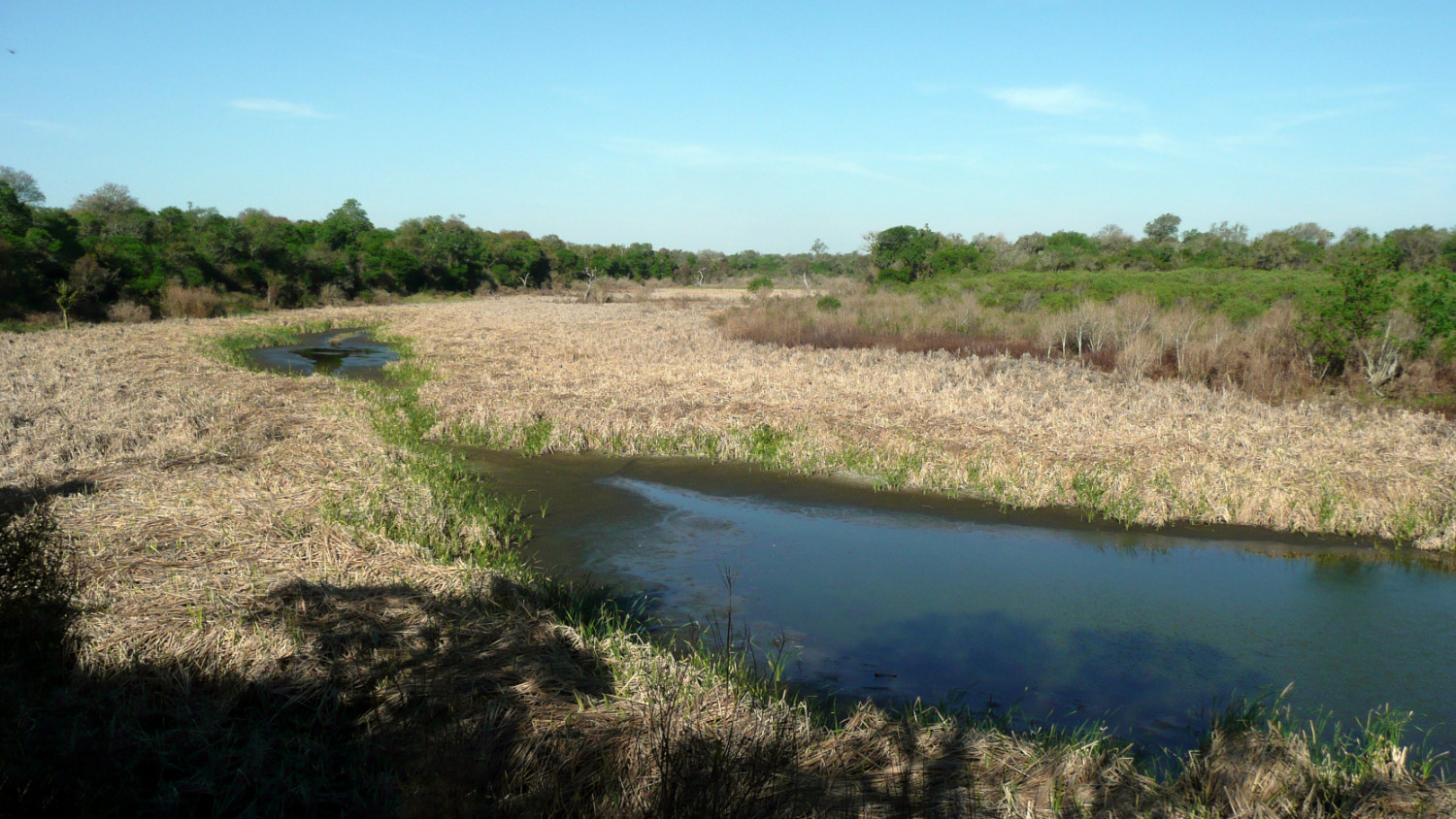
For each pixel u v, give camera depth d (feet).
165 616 22.15
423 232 283.18
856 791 15.99
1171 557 32.53
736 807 15.01
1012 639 25.13
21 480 35.14
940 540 34.30
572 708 18.74
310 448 42.73
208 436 44.83
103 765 15.85
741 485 41.98
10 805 14.26
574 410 54.03
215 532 29.17
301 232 237.25
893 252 181.68
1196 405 55.93
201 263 165.99
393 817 14.93
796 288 268.41
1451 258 122.83
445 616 23.34
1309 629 26.16
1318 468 40.14
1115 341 82.02
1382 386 61.93
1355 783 16.48
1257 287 110.73
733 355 86.02
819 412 53.88
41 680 19.01
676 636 24.95
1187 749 19.13
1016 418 51.70
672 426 50.70
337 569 26.43
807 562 31.60
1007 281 132.77
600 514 37.27
